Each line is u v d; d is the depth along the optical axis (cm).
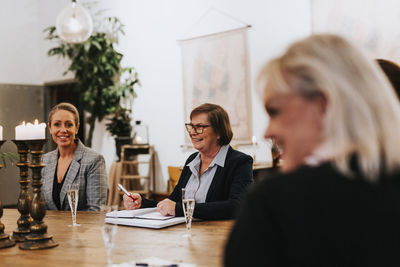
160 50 659
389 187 70
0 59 734
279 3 536
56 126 293
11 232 210
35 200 176
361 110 72
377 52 462
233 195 226
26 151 194
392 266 67
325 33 80
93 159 291
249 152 568
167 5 650
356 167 72
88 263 147
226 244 75
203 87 614
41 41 779
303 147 77
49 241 175
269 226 72
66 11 504
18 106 745
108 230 134
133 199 241
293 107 76
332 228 69
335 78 73
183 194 186
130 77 686
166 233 190
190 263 141
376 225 68
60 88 782
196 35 620
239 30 573
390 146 72
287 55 79
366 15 467
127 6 691
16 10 757
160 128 662
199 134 238
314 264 69
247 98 568
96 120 718
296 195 71
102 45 673
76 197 220
